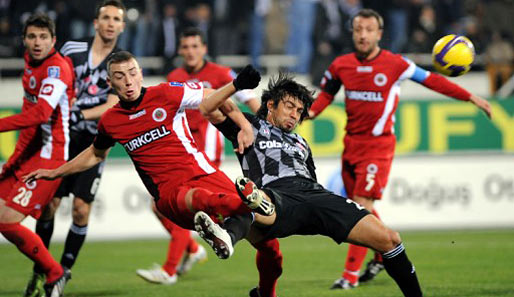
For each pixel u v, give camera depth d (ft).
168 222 94.07
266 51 166.20
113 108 65.16
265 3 166.20
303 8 164.76
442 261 107.55
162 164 64.08
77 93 86.28
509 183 148.97
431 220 147.64
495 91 163.43
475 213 148.56
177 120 64.64
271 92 68.18
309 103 68.49
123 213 144.15
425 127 148.05
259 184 66.03
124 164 144.36
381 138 91.30
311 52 165.27
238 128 67.46
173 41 163.32
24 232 75.31
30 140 76.59
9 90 160.25
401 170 147.43
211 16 167.02
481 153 148.66
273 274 69.72
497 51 163.73
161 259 117.91
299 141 69.05
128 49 163.63
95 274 103.55
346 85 91.56
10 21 161.99
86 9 160.86
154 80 161.89
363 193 90.99
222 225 59.57
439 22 169.37
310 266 107.76
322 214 63.16
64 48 86.79
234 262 114.32
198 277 99.86
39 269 79.82
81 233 86.43
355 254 87.61
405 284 64.90
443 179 148.15
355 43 90.17
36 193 75.41
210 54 165.78
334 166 146.61
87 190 85.25
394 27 167.22
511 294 80.53
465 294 80.84
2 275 103.50
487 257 110.63
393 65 89.86
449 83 90.68
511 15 167.73
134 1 165.27
